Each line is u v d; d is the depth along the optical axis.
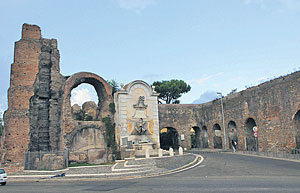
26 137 33.06
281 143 32.59
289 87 31.69
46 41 37.62
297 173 17.22
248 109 38.78
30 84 34.91
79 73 34.88
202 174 19.28
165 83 72.56
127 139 35.38
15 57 35.00
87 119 40.06
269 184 13.62
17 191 15.66
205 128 51.06
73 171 24.84
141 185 15.64
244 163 23.69
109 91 37.34
